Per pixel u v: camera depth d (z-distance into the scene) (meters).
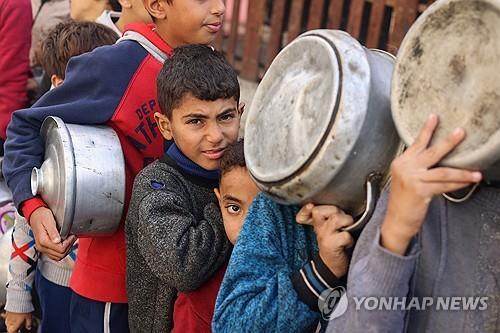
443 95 1.46
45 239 2.47
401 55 1.54
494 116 1.38
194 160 2.30
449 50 1.47
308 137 1.60
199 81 2.23
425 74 1.50
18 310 3.04
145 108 2.54
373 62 1.63
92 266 2.58
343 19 5.94
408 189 1.44
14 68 4.15
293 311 1.76
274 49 6.22
